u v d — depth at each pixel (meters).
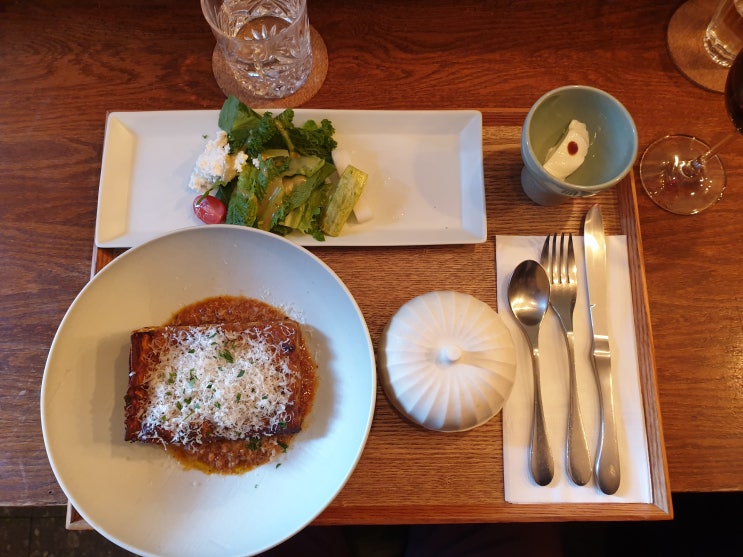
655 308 0.52
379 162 0.55
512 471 0.47
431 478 0.48
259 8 0.57
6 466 0.48
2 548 0.82
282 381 0.47
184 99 0.56
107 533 0.43
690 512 0.60
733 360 0.51
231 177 0.52
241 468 0.47
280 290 0.50
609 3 0.59
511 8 0.59
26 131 0.55
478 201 0.52
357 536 0.65
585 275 0.52
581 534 0.64
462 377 0.44
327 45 0.57
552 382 0.49
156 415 0.45
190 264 0.48
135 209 0.53
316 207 0.51
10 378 0.50
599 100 0.48
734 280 0.53
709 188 0.54
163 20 0.58
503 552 0.60
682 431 0.49
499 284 0.51
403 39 0.58
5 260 0.52
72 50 0.57
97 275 0.45
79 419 0.45
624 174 0.46
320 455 0.46
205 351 0.47
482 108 0.57
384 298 0.51
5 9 0.58
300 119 0.53
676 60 0.57
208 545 0.44
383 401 0.49
